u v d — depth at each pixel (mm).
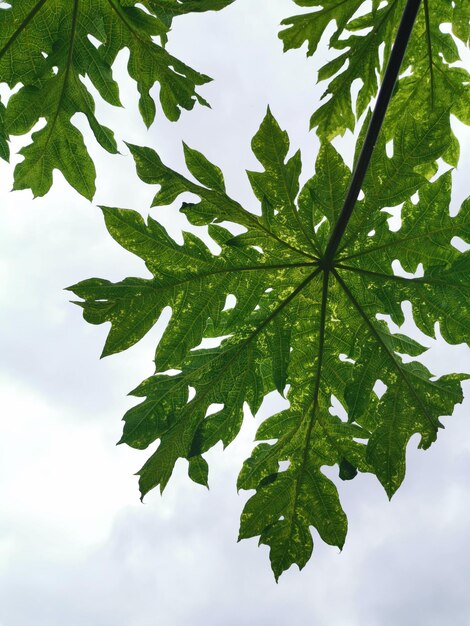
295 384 2938
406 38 2375
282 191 2637
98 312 2572
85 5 2916
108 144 3223
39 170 3266
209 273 2709
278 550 2951
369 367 2854
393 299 2791
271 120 2541
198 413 2809
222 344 2869
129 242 2627
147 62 3021
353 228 2732
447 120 2553
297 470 2984
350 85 3635
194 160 2539
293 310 2859
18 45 3000
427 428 2826
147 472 2729
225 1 2715
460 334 2750
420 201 2701
